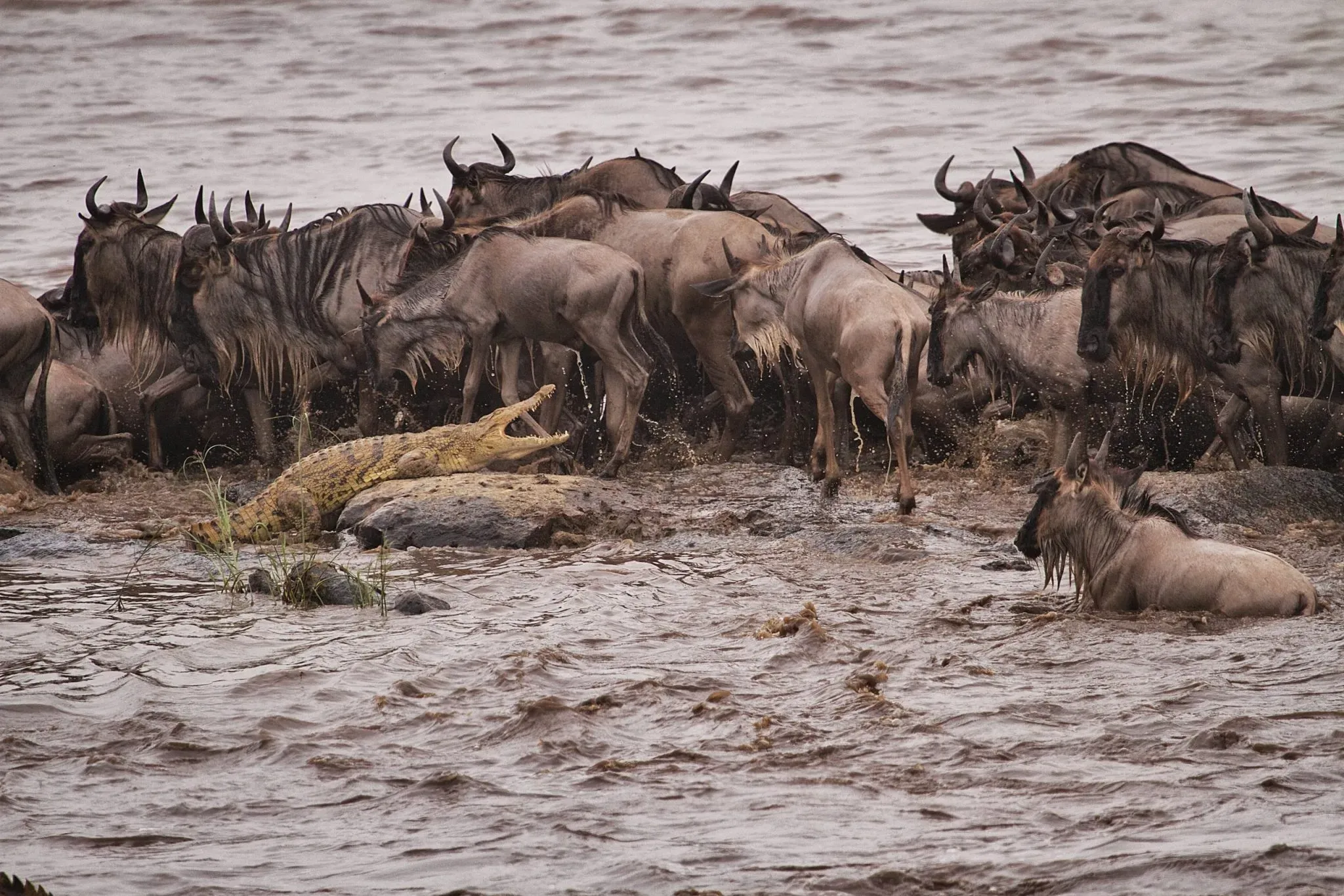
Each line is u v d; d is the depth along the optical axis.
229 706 31.09
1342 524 46.53
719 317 58.75
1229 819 23.11
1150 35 181.88
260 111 165.00
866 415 59.66
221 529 49.69
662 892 21.48
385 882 22.27
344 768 27.30
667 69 178.62
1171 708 28.81
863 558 43.97
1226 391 54.00
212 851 23.70
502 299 57.09
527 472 55.12
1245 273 50.12
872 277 50.59
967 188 69.25
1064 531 37.12
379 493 50.56
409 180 127.56
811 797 25.09
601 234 60.62
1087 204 65.81
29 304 58.16
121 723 30.00
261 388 63.41
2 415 58.81
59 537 49.03
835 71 172.75
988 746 27.17
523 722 29.14
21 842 24.17
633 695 30.86
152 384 64.12
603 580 41.84
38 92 180.88
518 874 22.36
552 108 160.75
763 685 31.64
